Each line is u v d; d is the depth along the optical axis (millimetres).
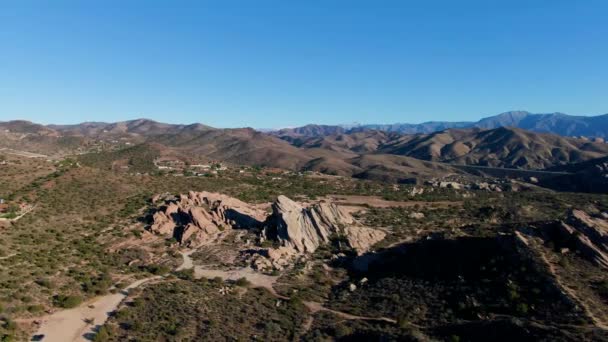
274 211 99938
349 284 75000
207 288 69438
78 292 62438
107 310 58094
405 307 62844
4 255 70875
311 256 88750
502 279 62625
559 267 62750
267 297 68500
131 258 82875
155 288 66625
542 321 51656
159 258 85062
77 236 88500
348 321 59188
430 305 62219
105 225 96688
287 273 79875
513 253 67312
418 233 99438
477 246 74062
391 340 49375
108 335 50500
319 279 78500
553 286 57312
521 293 58531
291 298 67750
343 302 67812
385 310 62938
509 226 85188
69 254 78312
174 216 102375
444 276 69750
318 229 95438
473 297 60688
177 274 77250
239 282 73188
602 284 57875
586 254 65875
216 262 84375
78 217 97688
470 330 50188
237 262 84250
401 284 70812
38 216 92188
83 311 57000
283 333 55156
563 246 68625
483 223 102125
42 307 55094
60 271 69250
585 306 52781
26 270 66188
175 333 51719
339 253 88875
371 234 95188
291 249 90062
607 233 69812
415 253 81188
